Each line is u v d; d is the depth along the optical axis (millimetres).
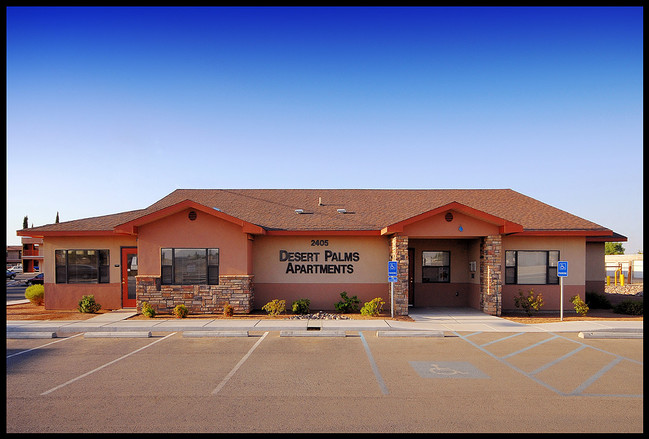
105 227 17750
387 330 13039
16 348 10953
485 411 6746
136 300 17375
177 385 8000
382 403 7086
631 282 35812
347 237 17891
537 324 14305
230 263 16391
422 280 18969
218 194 22531
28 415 6605
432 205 20641
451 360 9758
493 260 16531
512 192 22781
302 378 8430
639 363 9508
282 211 19844
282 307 15938
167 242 16359
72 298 17734
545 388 7820
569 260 17984
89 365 9359
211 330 13156
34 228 17672
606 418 6473
